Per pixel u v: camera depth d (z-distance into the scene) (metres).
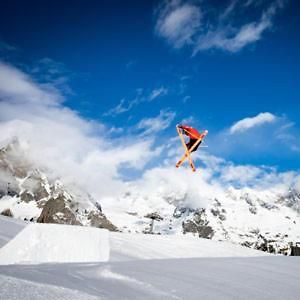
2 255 12.95
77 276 6.19
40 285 4.85
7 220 24.52
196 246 26.34
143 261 9.77
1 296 4.03
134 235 26.64
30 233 14.70
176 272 7.78
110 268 7.32
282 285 7.14
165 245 24.41
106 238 16.86
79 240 15.43
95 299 4.58
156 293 5.50
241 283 7.01
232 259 11.85
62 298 4.36
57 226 16.05
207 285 6.51
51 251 13.93
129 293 5.28
